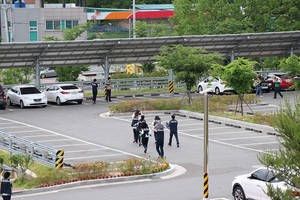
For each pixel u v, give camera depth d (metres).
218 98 93.50
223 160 61.75
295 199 34.84
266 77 111.38
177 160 62.03
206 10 132.62
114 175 55.38
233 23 126.31
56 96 99.12
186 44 108.19
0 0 172.62
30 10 170.12
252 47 115.38
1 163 55.25
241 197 46.28
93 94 99.38
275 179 43.88
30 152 59.66
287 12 130.00
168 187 52.47
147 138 64.75
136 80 113.62
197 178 55.28
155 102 90.31
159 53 105.12
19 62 102.00
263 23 130.00
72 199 49.31
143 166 56.44
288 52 120.69
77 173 54.69
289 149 35.75
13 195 50.84
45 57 102.25
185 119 85.06
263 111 88.50
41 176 53.66
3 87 105.25
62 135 74.69
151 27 139.62
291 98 100.88
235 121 81.12
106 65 107.69
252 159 61.88
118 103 94.31
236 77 81.75
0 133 63.97
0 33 153.25
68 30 129.88
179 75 90.38
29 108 96.00
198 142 70.38
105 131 76.94
